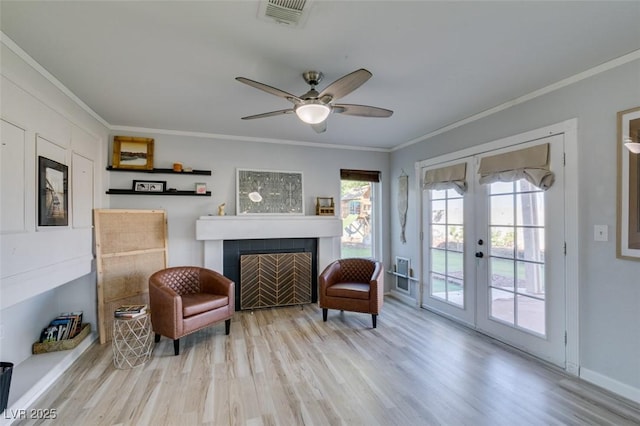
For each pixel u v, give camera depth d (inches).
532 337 108.0
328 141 174.7
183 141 155.0
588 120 90.5
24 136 80.5
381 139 170.4
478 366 101.0
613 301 85.6
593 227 90.0
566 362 97.3
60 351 104.3
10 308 92.5
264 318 148.1
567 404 80.5
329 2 60.6
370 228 194.5
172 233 153.3
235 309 160.1
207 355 109.0
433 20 66.8
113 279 127.3
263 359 105.9
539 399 82.8
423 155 163.8
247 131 154.6
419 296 166.1
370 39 74.0
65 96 102.1
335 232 174.2
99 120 131.6
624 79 82.5
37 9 63.0
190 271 137.0
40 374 89.2
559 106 98.0
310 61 84.6
